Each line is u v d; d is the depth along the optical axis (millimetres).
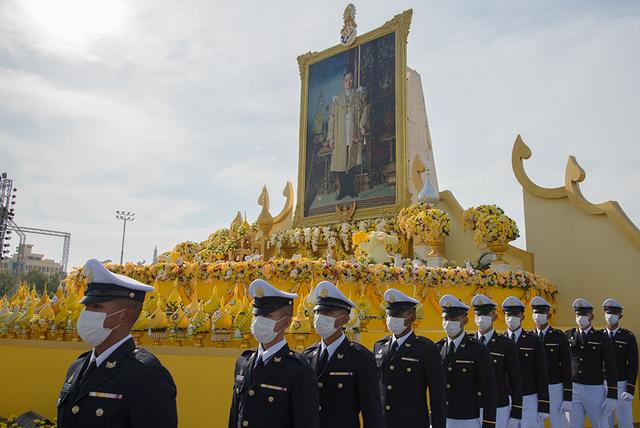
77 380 3314
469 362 6496
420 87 23234
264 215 21016
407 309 5707
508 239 15195
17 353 8492
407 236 17469
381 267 11617
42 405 8062
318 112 23125
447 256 18625
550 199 16734
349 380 4570
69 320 8664
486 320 7426
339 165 21719
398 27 21047
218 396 7145
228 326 7812
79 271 12945
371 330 9625
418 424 5383
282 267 11008
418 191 20047
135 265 12289
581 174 16031
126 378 3162
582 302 10117
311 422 3805
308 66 24062
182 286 11641
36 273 59250
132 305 3449
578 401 9875
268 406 3902
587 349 9867
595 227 15375
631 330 14000
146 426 3094
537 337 8328
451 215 18938
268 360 4082
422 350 5586
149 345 7898
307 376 3934
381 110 20828
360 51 22172
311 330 7586
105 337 3332
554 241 16391
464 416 6406
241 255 20328
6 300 10695
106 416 3084
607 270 14867
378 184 20219
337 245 19562
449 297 6785
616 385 9438
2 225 32688
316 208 22109
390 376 5598
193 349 7434
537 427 8148
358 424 4586
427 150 22641
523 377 8219
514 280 13586
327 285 4801
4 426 7367
